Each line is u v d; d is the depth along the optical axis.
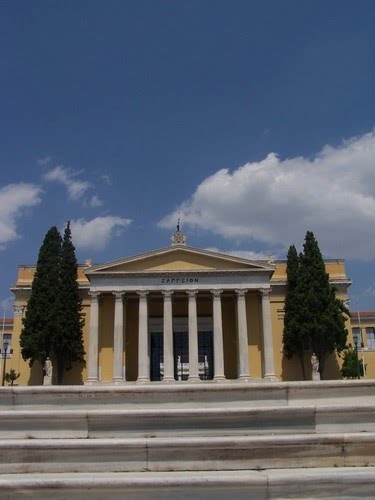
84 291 69.88
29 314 64.38
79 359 65.94
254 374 65.75
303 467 10.37
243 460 10.37
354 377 65.81
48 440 10.64
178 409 11.59
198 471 10.21
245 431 11.39
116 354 62.94
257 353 66.38
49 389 12.81
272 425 11.45
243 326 63.53
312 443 10.47
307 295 64.56
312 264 65.81
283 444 10.45
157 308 69.81
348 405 11.58
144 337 63.09
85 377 67.00
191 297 64.12
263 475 9.55
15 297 71.88
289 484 9.38
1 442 10.42
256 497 9.34
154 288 64.25
